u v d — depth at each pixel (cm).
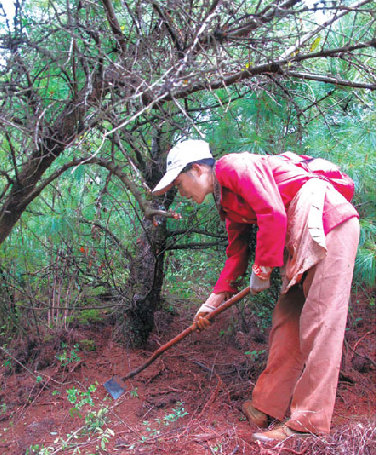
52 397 338
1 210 288
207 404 320
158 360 400
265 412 299
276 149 372
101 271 428
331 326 267
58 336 406
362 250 379
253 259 375
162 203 400
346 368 374
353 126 384
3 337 402
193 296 529
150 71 260
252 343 433
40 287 445
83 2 261
